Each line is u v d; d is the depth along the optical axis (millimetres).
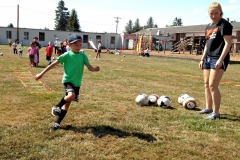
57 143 3742
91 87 8477
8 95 6629
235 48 35844
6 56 20719
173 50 43406
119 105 6145
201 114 5773
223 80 12828
